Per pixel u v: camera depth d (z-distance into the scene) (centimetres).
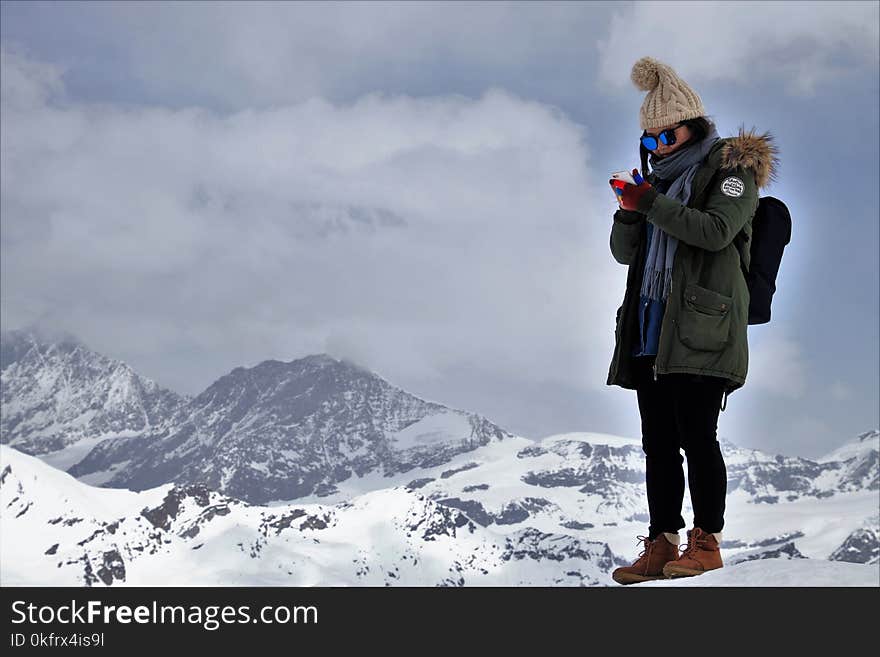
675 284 795
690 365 782
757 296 813
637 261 852
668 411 848
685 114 821
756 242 820
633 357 852
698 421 795
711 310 782
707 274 791
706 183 802
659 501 848
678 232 773
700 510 795
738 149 789
